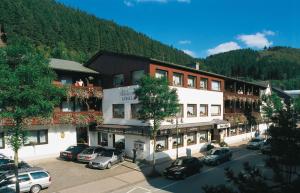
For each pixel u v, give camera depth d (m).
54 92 16.86
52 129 29.56
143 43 156.00
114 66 32.78
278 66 178.25
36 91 15.36
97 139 33.69
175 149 30.83
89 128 34.00
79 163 27.27
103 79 34.28
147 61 28.95
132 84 30.73
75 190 19.53
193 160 24.50
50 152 29.33
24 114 15.44
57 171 24.28
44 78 16.14
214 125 35.81
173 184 21.20
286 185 8.43
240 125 46.78
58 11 150.38
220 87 39.72
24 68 15.20
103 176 23.05
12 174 18.17
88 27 141.00
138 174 23.89
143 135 27.38
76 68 32.69
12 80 14.71
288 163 8.80
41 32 107.94
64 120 29.00
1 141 26.03
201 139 35.38
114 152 26.97
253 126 51.59
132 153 29.33
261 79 175.50
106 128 31.44
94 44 125.69
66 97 29.86
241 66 186.25
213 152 29.19
